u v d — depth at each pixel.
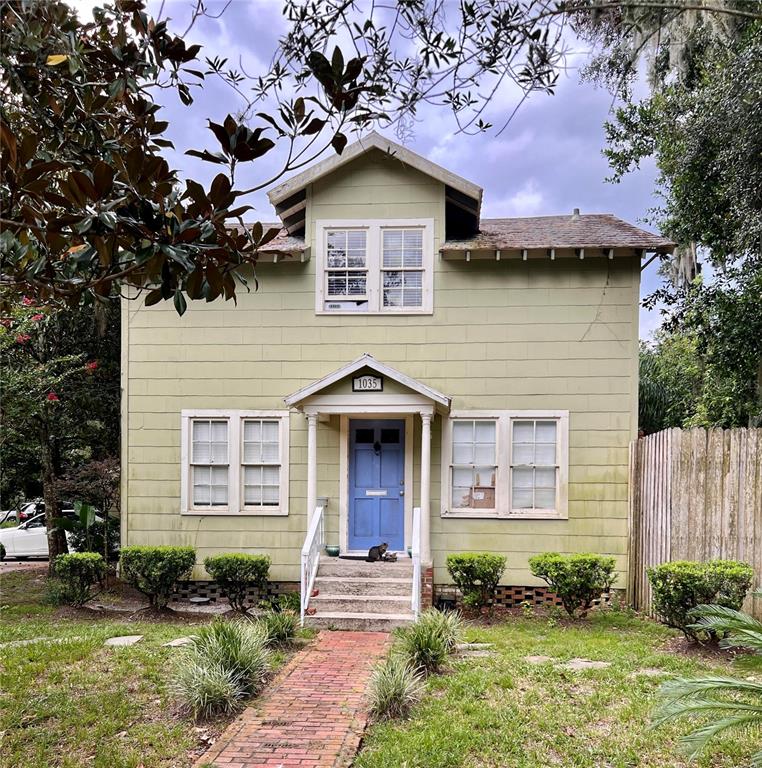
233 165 3.20
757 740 4.61
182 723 5.05
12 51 3.26
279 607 9.30
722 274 12.09
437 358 10.13
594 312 9.96
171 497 10.39
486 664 6.34
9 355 11.34
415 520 8.65
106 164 2.77
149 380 10.50
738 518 7.46
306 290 10.34
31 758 4.49
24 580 12.48
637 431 9.83
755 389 12.00
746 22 8.80
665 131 12.52
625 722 4.94
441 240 10.16
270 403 10.34
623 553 9.77
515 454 10.02
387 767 4.27
